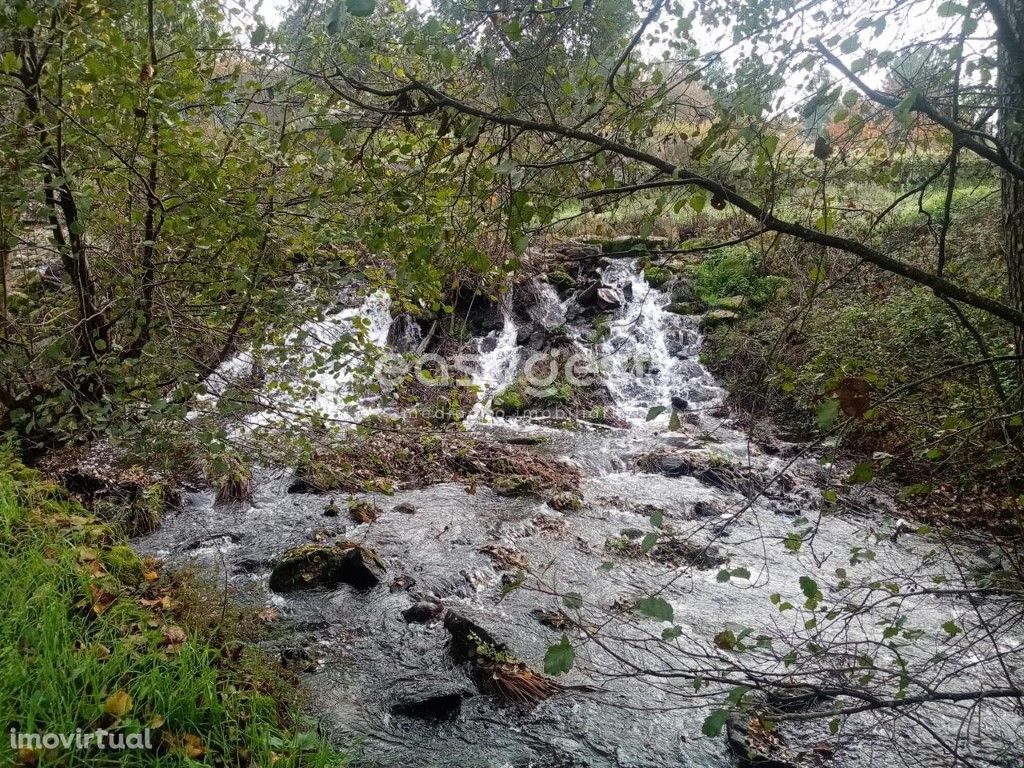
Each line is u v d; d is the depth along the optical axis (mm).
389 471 8047
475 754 3910
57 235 5203
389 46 3133
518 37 2428
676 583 5844
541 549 6469
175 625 3941
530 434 10039
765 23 2285
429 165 2801
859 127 2434
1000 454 2881
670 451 9188
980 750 3699
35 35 4082
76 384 4848
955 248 8398
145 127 4328
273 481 7566
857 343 8758
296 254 5992
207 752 2980
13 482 4750
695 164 2650
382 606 5309
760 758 3832
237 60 4730
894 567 5723
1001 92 2502
